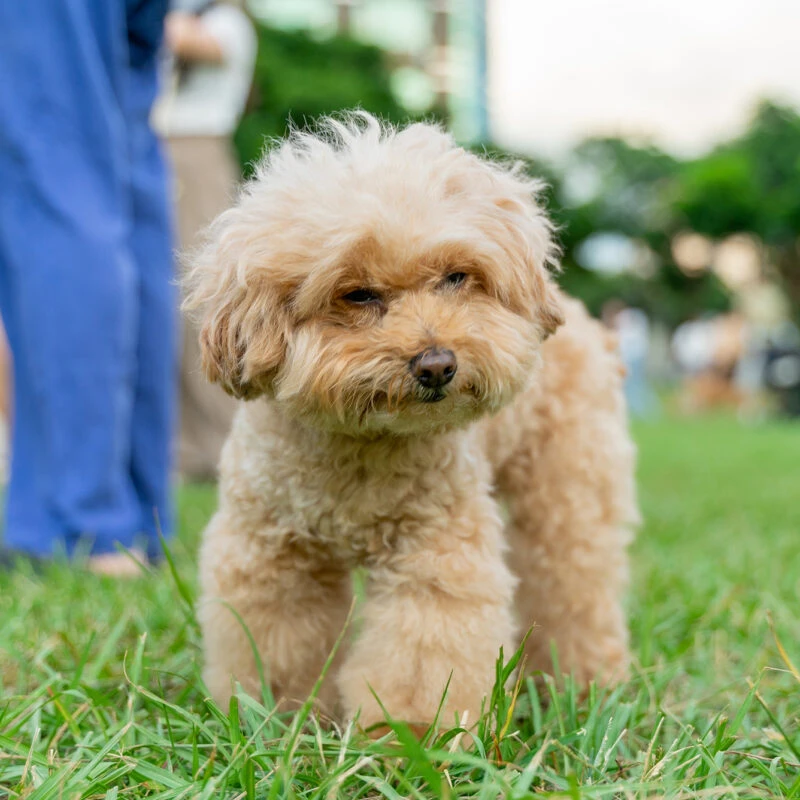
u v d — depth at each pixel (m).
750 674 0.91
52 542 1.13
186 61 1.72
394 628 0.82
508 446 0.92
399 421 0.80
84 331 1.12
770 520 1.67
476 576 0.82
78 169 1.13
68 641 0.90
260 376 0.84
